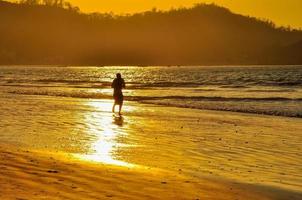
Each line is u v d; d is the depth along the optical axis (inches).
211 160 646.5
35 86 3142.2
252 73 6737.2
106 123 1070.4
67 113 1291.8
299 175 561.0
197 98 2032.5
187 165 609.3
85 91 2556.6
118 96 1314.0
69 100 1843.0
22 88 2849.4
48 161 543.2
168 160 642.2
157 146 757.9
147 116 1258.6
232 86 3280.0
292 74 6127.0
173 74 6806.1
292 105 1675.7
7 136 829.8
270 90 2738.7
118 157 658.2
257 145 779.4
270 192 473.1
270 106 1637.6
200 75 6161.4
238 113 1380.4
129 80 4589.1
